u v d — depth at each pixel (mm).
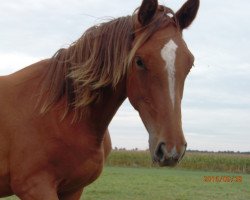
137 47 2895
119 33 3119
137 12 3111
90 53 3209
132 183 15117
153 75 2826
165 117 2777
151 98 2857
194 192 13375
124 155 31531
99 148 3350
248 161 29688
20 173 3143
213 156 31031
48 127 3184
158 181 16750
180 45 2900
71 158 3195
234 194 13328
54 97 3254
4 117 3217
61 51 3426
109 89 3275
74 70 3215
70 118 3232
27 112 3240
